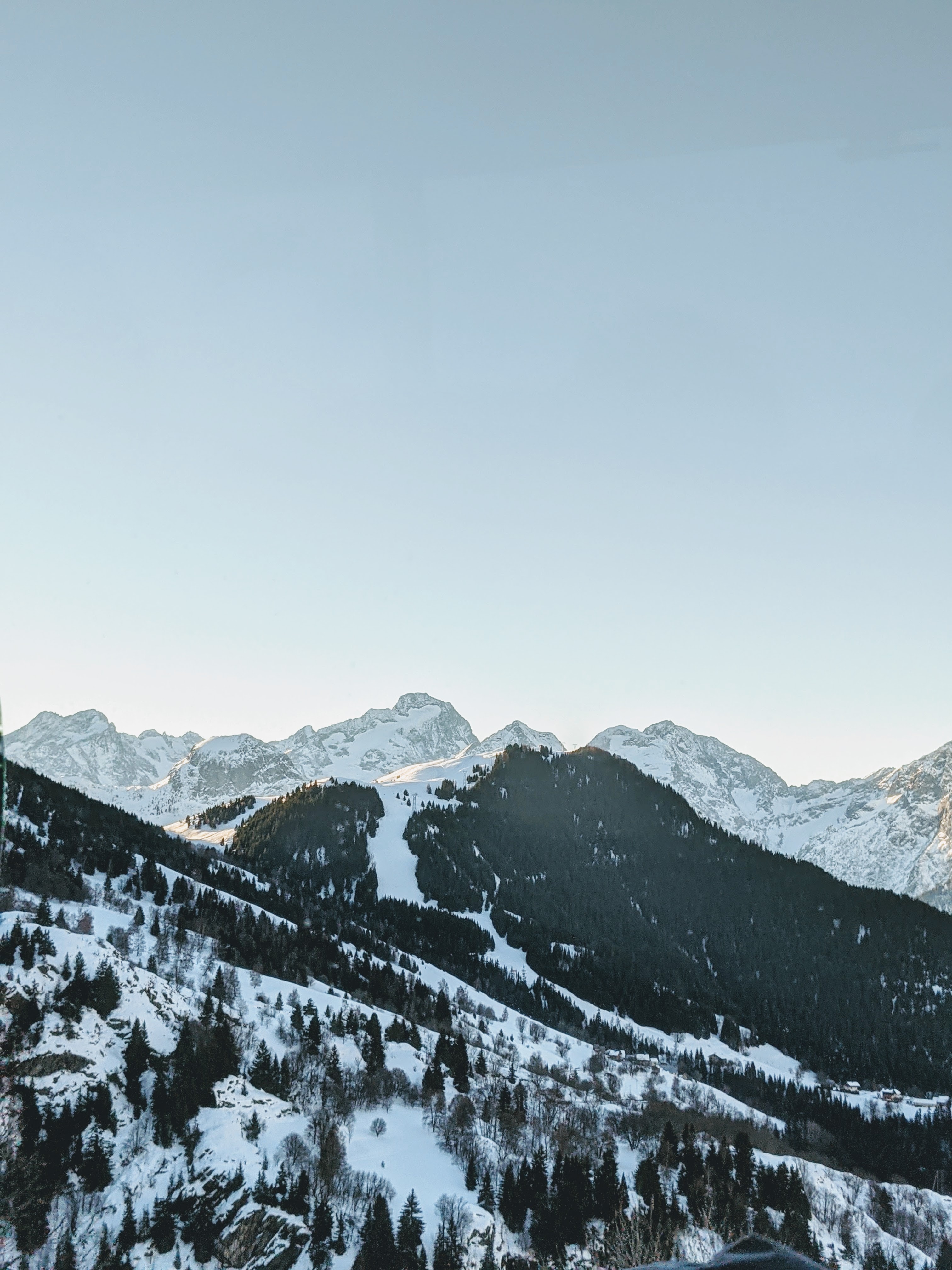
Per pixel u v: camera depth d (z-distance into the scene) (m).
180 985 158.25
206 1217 102.81
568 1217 112.38
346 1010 174.12
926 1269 135.00
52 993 126.12
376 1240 101.69
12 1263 88.31
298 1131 123.56
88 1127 110.31
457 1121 139.50
